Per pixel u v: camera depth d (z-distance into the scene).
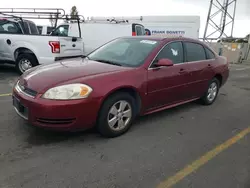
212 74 5.29
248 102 6.11
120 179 2.59
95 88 3.14
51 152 3.02
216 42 21.94
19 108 3.28
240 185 2.61
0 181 2.42
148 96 3.83
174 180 2.63
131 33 11.72
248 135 3.94
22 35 7.62
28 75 3.53
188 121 4.43
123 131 3.63
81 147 3.19
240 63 19.80
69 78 3.17
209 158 3.13
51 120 2.99
